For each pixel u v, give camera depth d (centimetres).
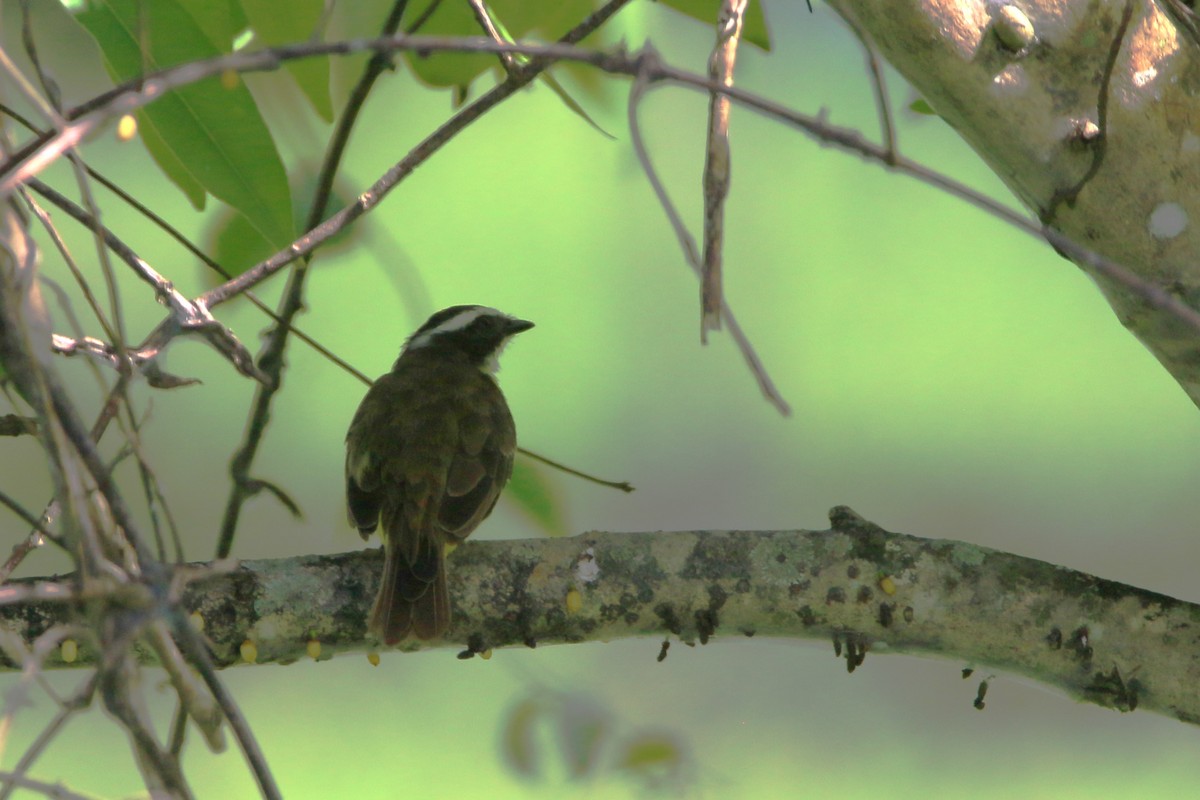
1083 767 1680
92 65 1321
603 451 2159
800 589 774
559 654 1576
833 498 2152
